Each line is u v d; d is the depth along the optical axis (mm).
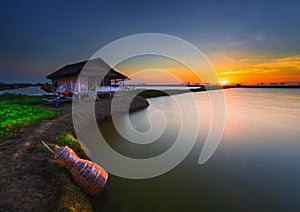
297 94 53625
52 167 4395
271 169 6441
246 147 8766
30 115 10047
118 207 4246
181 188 5152
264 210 4297
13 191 3391
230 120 15383
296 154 7828
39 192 3527
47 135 6914
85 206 3750
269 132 11633
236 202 4562
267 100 34344
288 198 4758
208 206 4398
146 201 4520
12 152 5078
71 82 20047
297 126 13188
